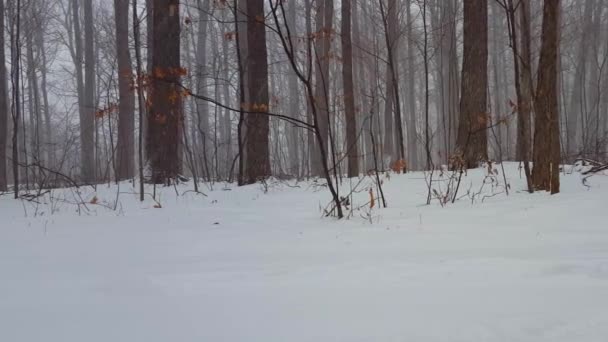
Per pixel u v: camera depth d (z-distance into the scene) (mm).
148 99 7160
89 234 4477
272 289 2236
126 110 14703
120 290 2316
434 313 1810
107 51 19469
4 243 4059
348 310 1889
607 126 23141
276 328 1723
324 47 12867
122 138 13781
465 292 2061
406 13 22828
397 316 1797
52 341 1670
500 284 2158
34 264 3082
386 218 4746
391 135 18125
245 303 2031
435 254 2900
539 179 5797
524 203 4953
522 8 5867
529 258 2639
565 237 3264
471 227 3885
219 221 5191
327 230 4195
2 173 12602
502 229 3709
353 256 2975
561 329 1606
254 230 4414
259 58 9727
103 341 1656
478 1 8438
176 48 9273
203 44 19500
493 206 4969
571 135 19641
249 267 2756
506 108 25062
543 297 1947
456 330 1633
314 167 13992
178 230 4578
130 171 15375
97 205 7176
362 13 24031
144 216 5914
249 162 9555
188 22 8211
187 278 2516
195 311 1945
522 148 5996
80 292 2303
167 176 9359
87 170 15094
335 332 1663
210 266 2836
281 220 5121
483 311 1809
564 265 2402
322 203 6406
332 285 2273
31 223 5484
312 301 2025
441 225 4070
